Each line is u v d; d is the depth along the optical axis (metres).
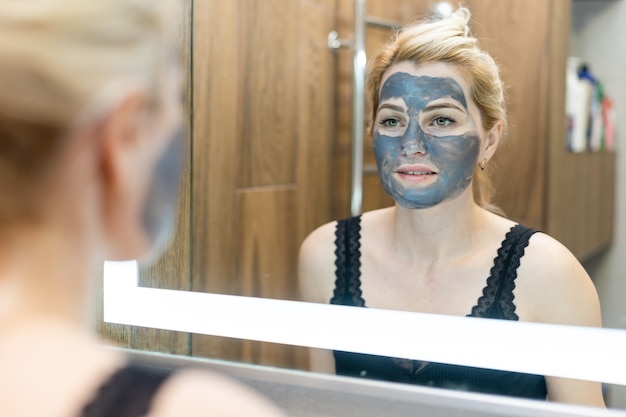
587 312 0.79
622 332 0.58
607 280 1.46
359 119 1.38
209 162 1.01
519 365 0.61
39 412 0.29
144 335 0.75
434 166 0.80
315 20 1.35
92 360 0.31
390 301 0.85
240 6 1.10
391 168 0.82
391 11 1.36
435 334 0.63
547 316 0.79
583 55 1.81
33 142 0.29
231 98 1.07
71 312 0.31
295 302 0.68
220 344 0.74
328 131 1.38
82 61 0.29
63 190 0.30
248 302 0.70
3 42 0.28
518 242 0.81
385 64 0.82
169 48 0.32
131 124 0.31
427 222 0.83
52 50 0.28
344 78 1.39
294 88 1.28
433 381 0.68
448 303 0.82
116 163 0.30
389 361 0.69
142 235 0.33
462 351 0.63
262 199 1.16
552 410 0.58
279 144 1.23
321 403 0.65
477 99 0.80
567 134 1.51
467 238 0.83
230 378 0.69
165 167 0.32
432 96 0.79
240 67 1.09
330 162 1.36
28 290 0.30
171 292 0.73
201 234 0.97
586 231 1.54
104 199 0.31
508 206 0.99
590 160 1.58
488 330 0.62
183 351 0.74
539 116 1.24
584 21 1.80
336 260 0.91
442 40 0.79
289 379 0.67
